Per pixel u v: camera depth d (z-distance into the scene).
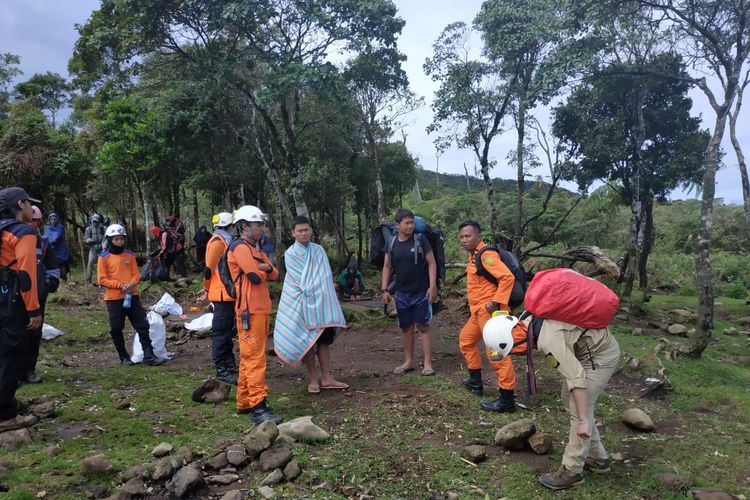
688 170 12.71
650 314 10.48
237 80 11.29
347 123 16.58
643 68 10.42
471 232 4.98
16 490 3.11
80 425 4.36
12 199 4.30
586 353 3.41
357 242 27.72
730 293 14.37
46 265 6.09
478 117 11.73
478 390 5.27
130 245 21.52
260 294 4.48
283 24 10.47
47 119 21.86
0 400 4.18
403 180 19.66
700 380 6.11
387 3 10.29
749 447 4.22
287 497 3.25
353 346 7.75
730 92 7.16
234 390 5.38
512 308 4.84
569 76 8.96
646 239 14.34
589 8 8.25
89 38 12.15
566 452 3.47
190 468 3.37
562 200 25.67
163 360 6.59
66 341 7.74
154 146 13.95
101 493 3.25
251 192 18.00
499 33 10.55
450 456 3.87
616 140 11.81
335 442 4.06
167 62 13.04
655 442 4.29
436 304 6.06
